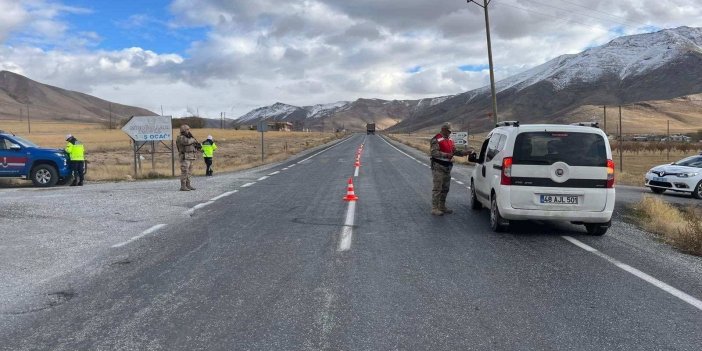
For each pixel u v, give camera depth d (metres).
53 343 4.38
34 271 6.59
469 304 5.41
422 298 5.59
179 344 4.37
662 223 10.16
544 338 4.53
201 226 9.77
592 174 9.00
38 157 18.28
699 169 18.48
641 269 6.91
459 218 10.90
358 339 4.48
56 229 9.41
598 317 5.06
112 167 26.53
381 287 5.97
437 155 11.14
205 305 5.33
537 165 9.00
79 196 14.43
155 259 7.22
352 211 11.74
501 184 9.11
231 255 7.48
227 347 4.31
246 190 16.05
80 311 5.15
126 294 5.68
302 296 5.63
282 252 7.68
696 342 4.46
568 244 8.49
